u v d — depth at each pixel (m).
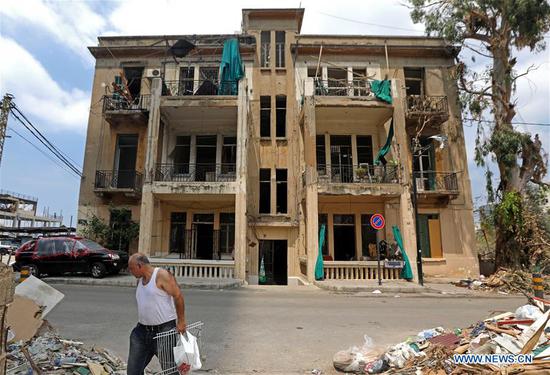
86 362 4.54
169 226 18.47
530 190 19.41
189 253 18.17
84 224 18.16
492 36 17.95
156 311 3.51
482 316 8.77
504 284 14.03
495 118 17.55
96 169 18.94
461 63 18.47
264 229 18.33
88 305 9.37
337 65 19.80
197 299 10.79
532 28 15.78
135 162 19.17
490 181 17.39
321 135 19.41
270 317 8.35
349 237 18.56
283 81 19.83
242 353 5.63
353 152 19.17
